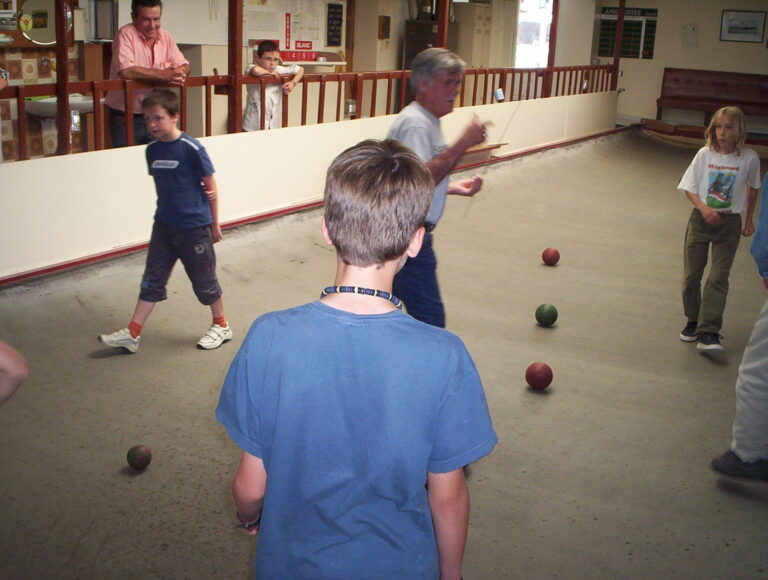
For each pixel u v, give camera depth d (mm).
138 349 5535
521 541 3678
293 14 12211
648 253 9391
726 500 4102
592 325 6715
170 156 5055
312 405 1646
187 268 5410
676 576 3477
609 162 15758
